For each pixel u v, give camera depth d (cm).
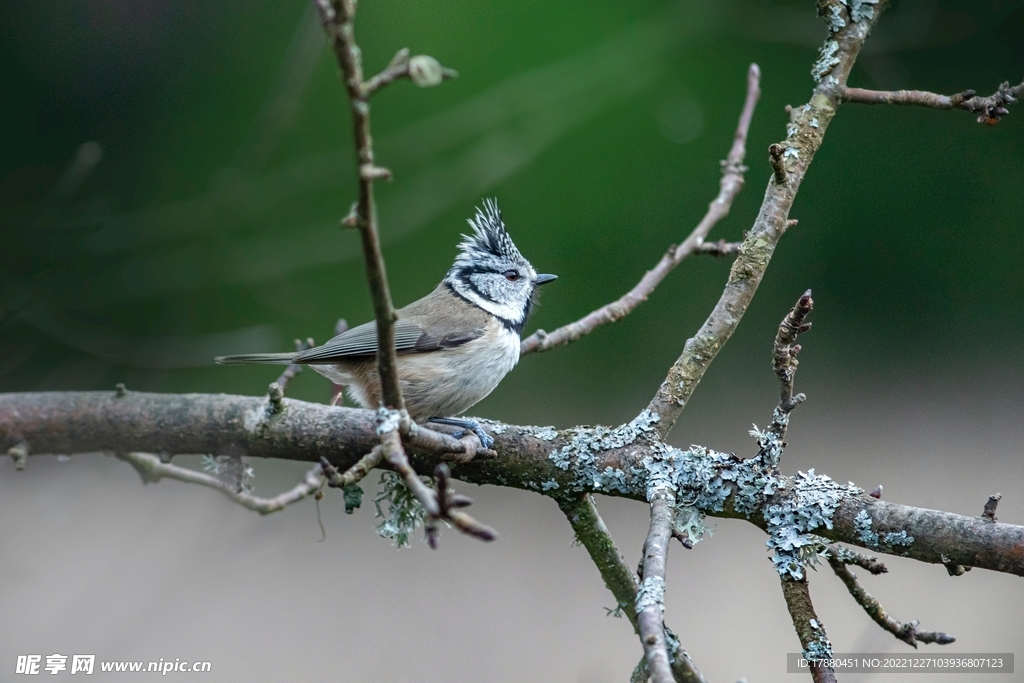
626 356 1482
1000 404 1358
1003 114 563
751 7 1406
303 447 541
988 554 473
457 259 812
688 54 1577
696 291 1523
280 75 1122
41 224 984
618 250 1541
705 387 1445
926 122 1563
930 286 1534
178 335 1363
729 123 1586
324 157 1383
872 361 1475
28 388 958
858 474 1218
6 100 1548
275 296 1338
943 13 1462
